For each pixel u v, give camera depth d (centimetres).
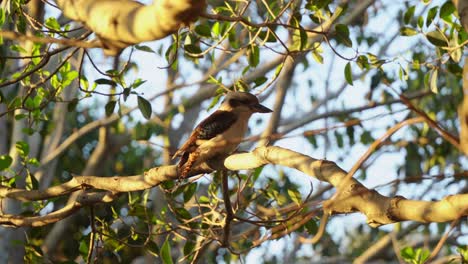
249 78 1803
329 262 1956
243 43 1747
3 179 1137
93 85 1152
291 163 827
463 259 1127
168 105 1962
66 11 725
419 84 1841
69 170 2178
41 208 1170
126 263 1597
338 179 765
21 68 1401
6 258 1727
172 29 671
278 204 1277
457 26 1110
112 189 1008
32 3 1193
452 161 1800
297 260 1989
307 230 1095
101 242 1165
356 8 1791
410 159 1714
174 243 1697
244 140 671
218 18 859
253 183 1186
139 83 1127
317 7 1138
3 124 1767
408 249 1117
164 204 1437
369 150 582
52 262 1223
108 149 2034
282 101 1809
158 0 654
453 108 1794
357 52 1152
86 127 1966
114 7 691
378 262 1889
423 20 1148
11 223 1066
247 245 1475
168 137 1952
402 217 689
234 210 1123
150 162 2012
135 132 1673
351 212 732
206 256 1703
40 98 1163
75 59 1678
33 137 1836
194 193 1170
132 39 691
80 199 1031
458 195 659
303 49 1145
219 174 1187
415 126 1741
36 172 1919
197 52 1152
